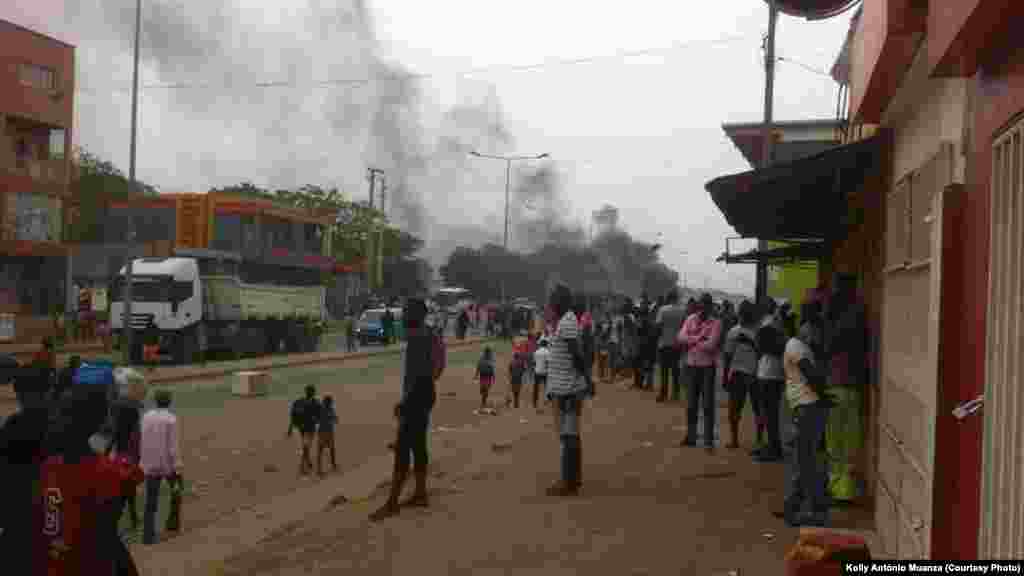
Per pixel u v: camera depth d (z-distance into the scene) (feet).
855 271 35.60
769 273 90.07
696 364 39.50
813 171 31.37
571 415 30.48
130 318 101.45
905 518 20.70
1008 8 13.26
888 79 24.57
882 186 27.84
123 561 17.30
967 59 15.75
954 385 17.12
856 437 28.30
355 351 144.87
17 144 132.05
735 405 39.86
